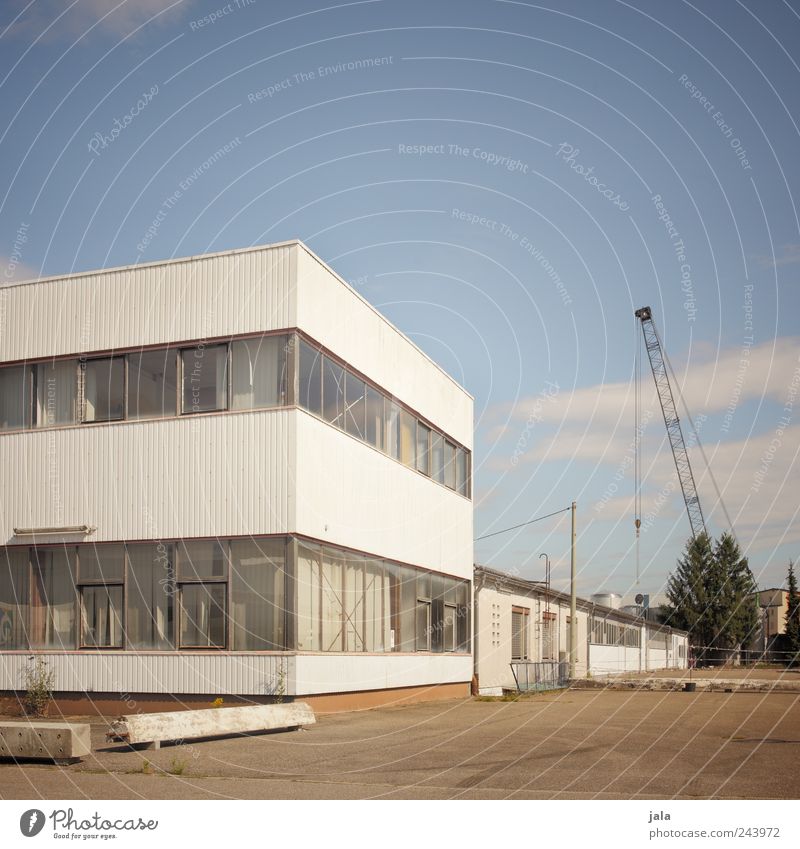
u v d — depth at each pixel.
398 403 26.23
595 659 50.44
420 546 27.47
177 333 20.86
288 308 20.14
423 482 28.02
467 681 31.02
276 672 19.20
